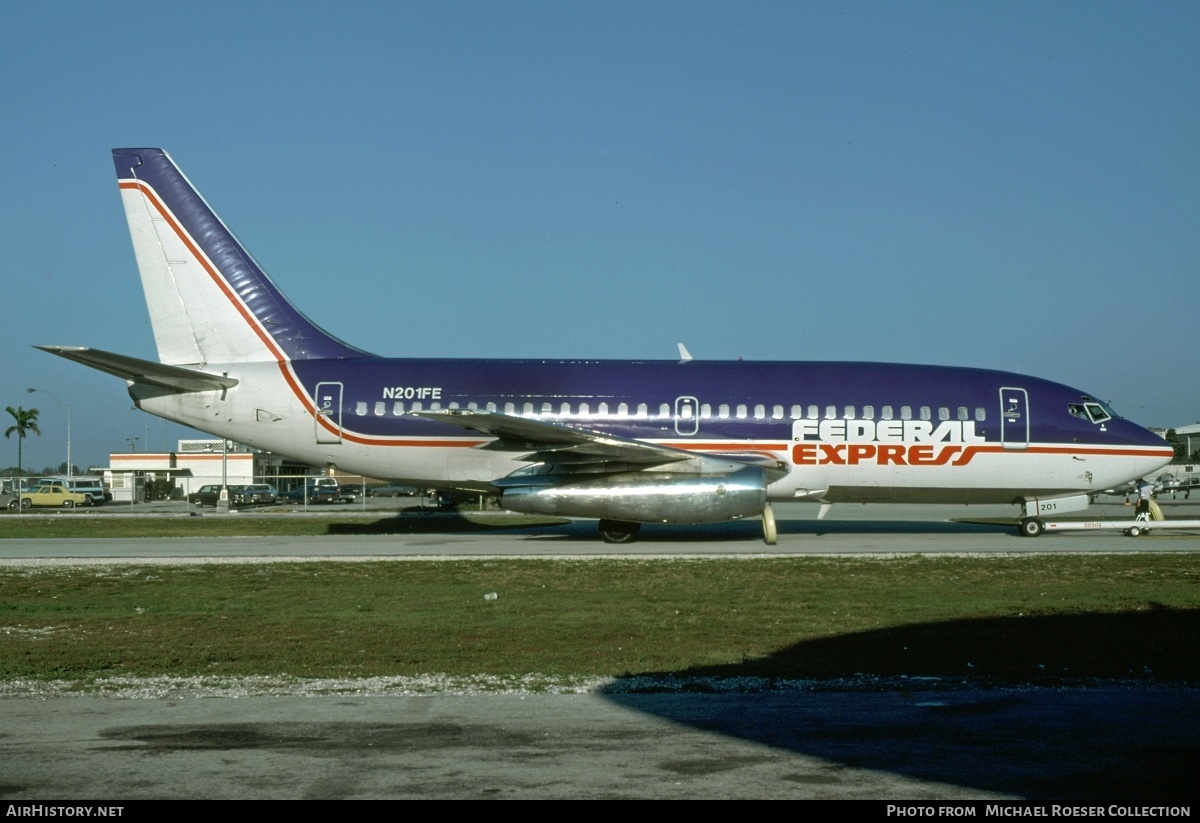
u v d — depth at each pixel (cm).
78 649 1410
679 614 1678
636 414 2897
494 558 2419
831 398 2922
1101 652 1341
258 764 834
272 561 2391
